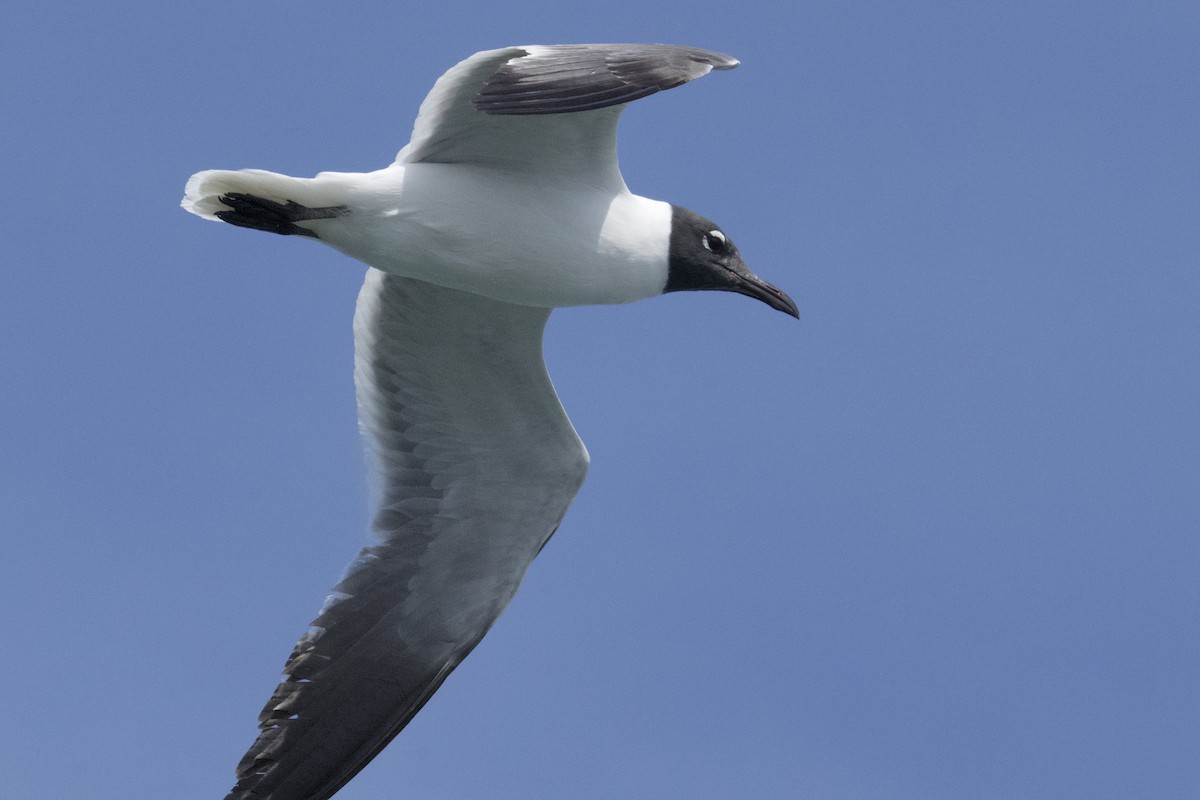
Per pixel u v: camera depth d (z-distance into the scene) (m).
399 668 13.92
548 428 14.12
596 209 12.55
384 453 14.30
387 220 12.15
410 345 13.99
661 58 10.91
